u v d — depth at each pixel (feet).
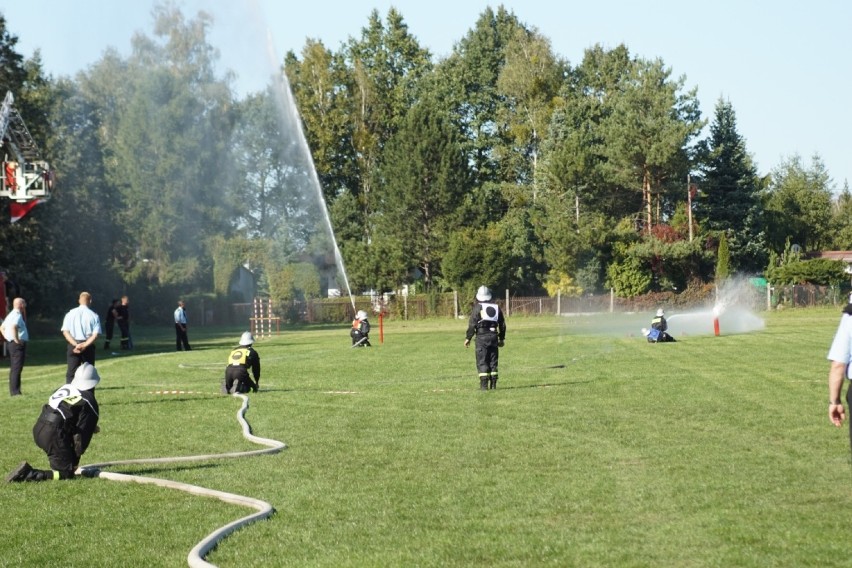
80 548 23.86
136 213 210.79
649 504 26.94
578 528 24.58
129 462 34.86
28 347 135.64
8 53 156.76
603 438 38.47
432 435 40.34
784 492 28.14
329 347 112.27
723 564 21.12
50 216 179.32
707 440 37.50
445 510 26.84
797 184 309.63
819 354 81.61
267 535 24.58
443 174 224.12
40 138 165.89
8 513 27.78
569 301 212.84
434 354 92.89
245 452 36.63
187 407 52.01
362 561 21.93
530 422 43.47
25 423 47.11
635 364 73.36
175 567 21.98
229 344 129.80
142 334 174.91
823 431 39.27
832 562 21.08
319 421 45.44
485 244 215.51
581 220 221.05
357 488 29.96
